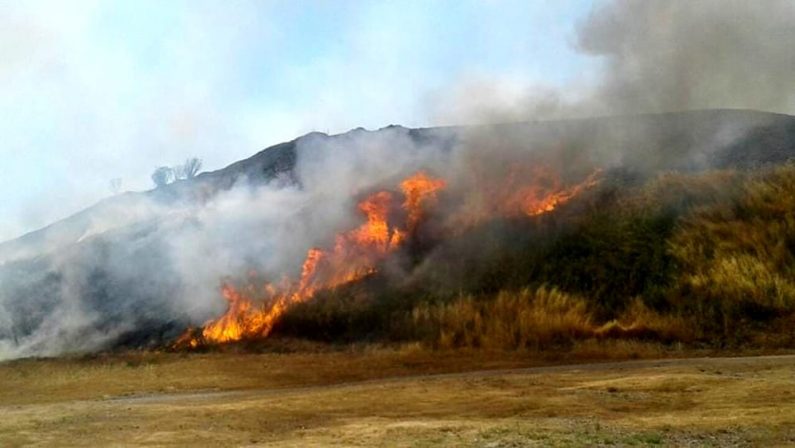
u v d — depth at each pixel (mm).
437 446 10391
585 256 27672
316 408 14805
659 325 22594
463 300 27094
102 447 11797
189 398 17609
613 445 9938
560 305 25062
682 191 30375
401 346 24922
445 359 22141
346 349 25594
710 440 10023
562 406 13461
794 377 14648
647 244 27203
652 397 13781
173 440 12148
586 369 18344
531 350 22516
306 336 27891
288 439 11711
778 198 27734
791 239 24969
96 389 20109
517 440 10531
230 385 19844
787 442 9633
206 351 27750
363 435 11625
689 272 24875
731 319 22062
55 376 23172
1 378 23438
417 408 14195
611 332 22922
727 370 16094
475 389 16078
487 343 23703
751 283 23266
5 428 13945
